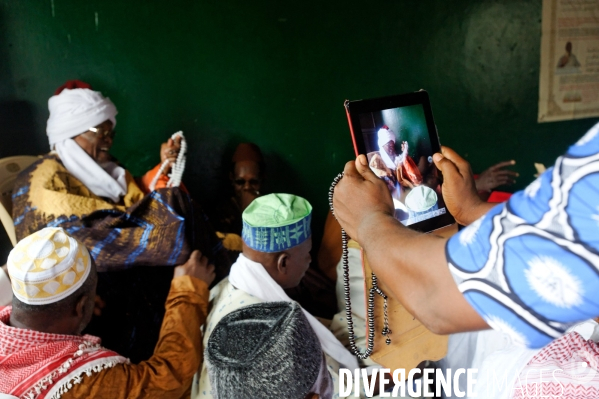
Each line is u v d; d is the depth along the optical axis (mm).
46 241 1151
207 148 2605
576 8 3201
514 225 507
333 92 2766
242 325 1041
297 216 1382
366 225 667
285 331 979
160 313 1826
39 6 2215
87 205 1819
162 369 1273
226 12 2492
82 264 1200
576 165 484
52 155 2027
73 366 1134
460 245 542
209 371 1012
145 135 2490
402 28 2832
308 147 2789
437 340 1070
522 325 508
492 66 3086
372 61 2809
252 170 2496
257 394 936
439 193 918
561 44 3215
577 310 480
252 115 2648
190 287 1518
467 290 530
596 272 464
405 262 590
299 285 1948
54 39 2262
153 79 2443
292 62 2654
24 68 2244
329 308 1997
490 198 2084
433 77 2969
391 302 980
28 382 1092
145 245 1669
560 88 3281
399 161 874
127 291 1775
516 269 498
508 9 3041
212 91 2553
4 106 2244
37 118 2299
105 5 2307
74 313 1193
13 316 1177
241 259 1407
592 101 3387
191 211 1801
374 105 850
